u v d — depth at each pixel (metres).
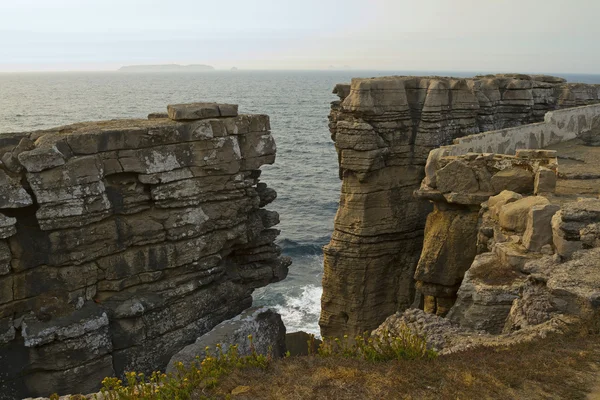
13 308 13.30
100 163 13.99
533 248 15.50
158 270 15.20
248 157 16.86
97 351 13.93
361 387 9.52
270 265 18.52
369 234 30.77
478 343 11.70
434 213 24.02
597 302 10.97
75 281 13.92
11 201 12.84
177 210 15.37
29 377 13.55
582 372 9.48
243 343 15.84
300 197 77.00
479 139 25.94
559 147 29.58
